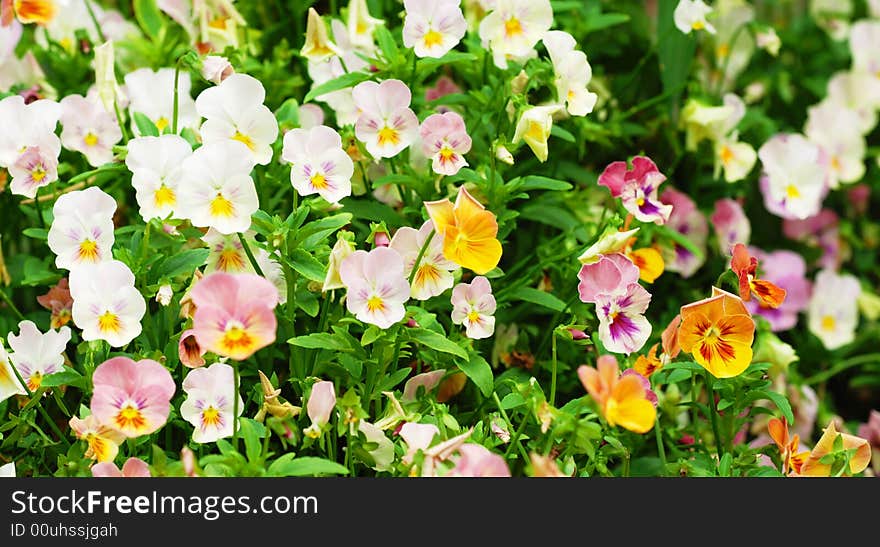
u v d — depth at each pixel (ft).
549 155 4.68
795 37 5.96
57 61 4.75
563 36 4.24
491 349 4.49
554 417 3.87
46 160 4.16
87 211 3.98
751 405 4.23
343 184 4.01
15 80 4.66
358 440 3.95
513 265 4.67
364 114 4.12
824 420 5.06
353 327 4.17
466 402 4.28
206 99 4.02
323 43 4.32
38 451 4.13
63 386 4.16
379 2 4.69
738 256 4.01
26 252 4.64
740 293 4.03
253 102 4.03
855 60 5.78
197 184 3.90
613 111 4.99
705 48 5.27
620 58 5.16
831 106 5.56
